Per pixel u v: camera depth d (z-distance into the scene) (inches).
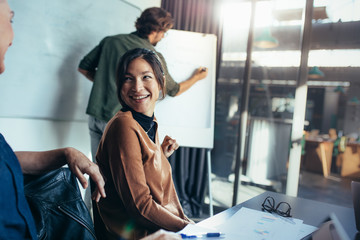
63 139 84.6
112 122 37.9
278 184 156.6
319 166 217.0
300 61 101.3
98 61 79.8
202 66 94.7
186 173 109.3
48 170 29.3
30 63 74.5
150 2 107.5
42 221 26.3
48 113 79.8
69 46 83.0
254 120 164.7
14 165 22.6
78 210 29.8
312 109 396.5
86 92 90.0
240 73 143.0
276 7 178.5
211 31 112.7
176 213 41.8
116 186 35.5
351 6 140.9
